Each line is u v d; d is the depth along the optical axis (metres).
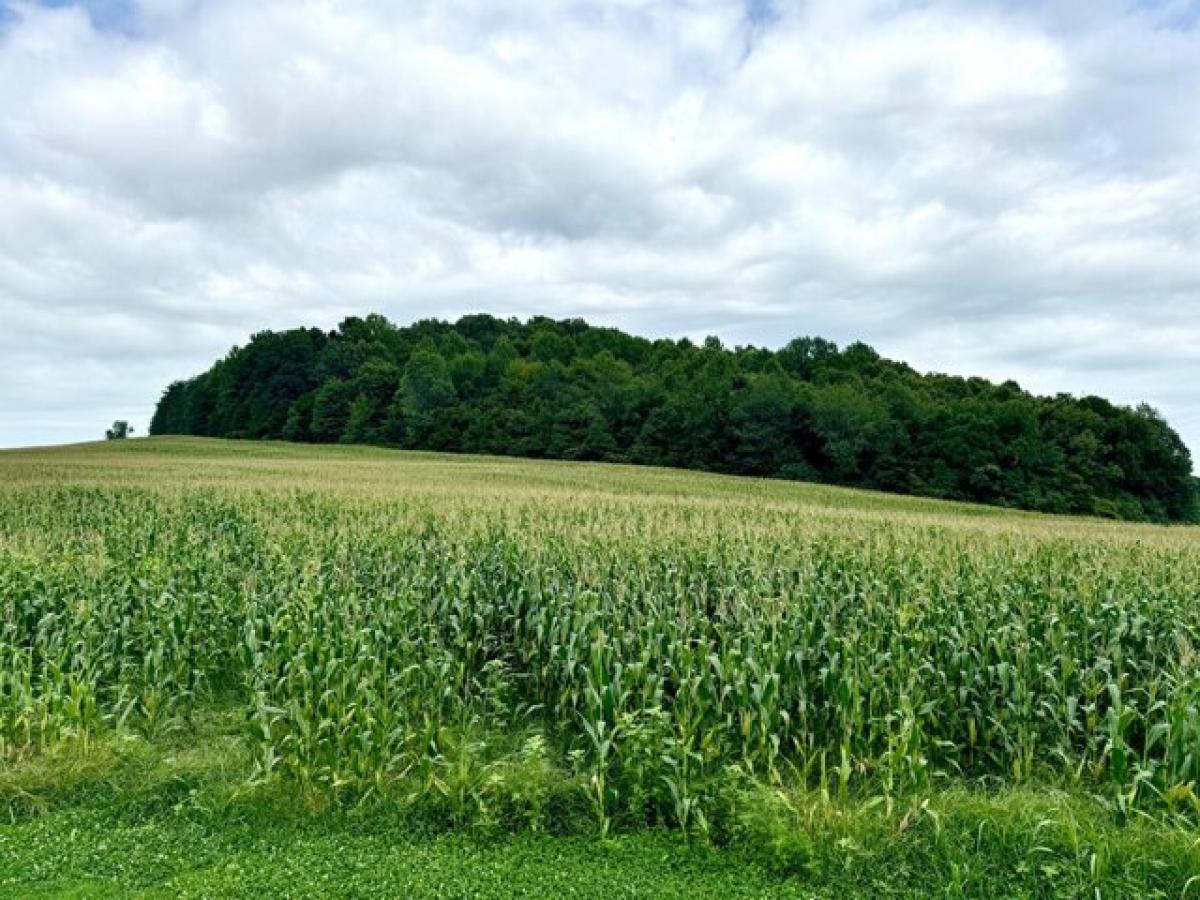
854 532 19.31
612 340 123.50
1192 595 10.86
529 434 86.88
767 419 79.94
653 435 83.50
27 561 11.09
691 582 10.99
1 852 5.43
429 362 97.75
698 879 5.27
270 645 8.42
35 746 7.13
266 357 112.56
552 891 5.05
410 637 9.14
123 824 5.90
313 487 30.58
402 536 15.43
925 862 5.49
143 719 8.02
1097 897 4.99
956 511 44.50
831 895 5.13
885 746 7.36
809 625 8.23
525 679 9.63
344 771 6.42
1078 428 72.62
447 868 5.30
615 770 6.71
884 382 93.19
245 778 6.48
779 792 5.95
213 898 4.87
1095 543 18.88
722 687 7.46
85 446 82.94
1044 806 6.13
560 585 10.67
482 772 6.27
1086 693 7.67
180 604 9.70
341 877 5.16
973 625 8.89
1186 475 74.69
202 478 35.34
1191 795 5.89
